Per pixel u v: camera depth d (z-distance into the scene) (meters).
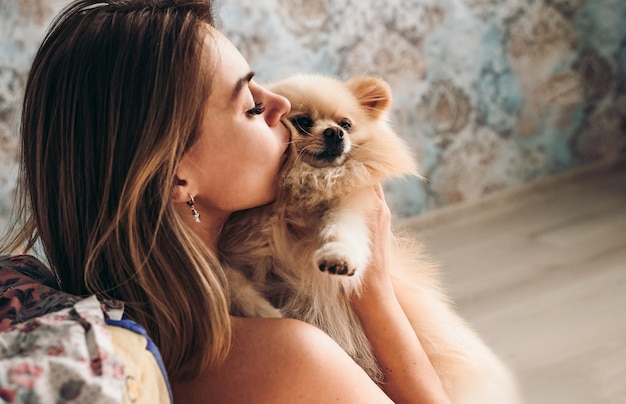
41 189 0.92
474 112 3.46
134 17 0.89
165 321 0.87
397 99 3.23
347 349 1.13
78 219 0.90
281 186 1.13
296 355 0.87
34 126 0.92
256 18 2.86
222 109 0.94
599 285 2.54
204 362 0.87
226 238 1.15
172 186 0.94
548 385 1.92
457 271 2.81
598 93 3.81
